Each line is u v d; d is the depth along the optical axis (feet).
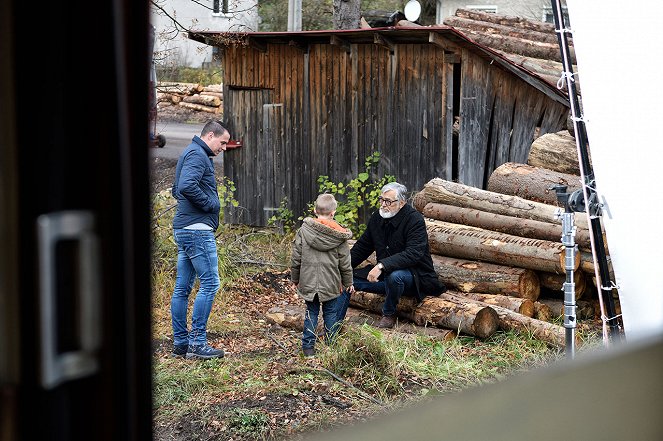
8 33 2.28
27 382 2.23
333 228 21.29
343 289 22.40
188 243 20.80
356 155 35.12
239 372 20.08
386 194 23.75
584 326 23.61
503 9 86.58
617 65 15.89
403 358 20.33
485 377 19.38
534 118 32.14
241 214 37.70
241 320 25.14
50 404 2.26
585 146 16.63
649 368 2.81
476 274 24.59
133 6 2.48
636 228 15.28
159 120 71.05
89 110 2.35
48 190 2.29
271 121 36.83
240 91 37.42
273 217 36.83
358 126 34.99
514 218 25.57
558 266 23.54
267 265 31.22
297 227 36.65
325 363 20.11
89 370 2.32
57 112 2.31
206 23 87.71
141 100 2.53
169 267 28.86
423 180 33.91
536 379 2.61
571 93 16.80
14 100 2.29
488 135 32.86
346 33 32.91
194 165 20.30
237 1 35.40
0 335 2.23
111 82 2.37
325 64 35.47
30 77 2.30
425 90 33.50
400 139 34.19
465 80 32.78
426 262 23.80
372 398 18.11
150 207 2.56
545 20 85.20
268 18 88.22
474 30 42.14
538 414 2.57
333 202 21.40
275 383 19.01
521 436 2.53
